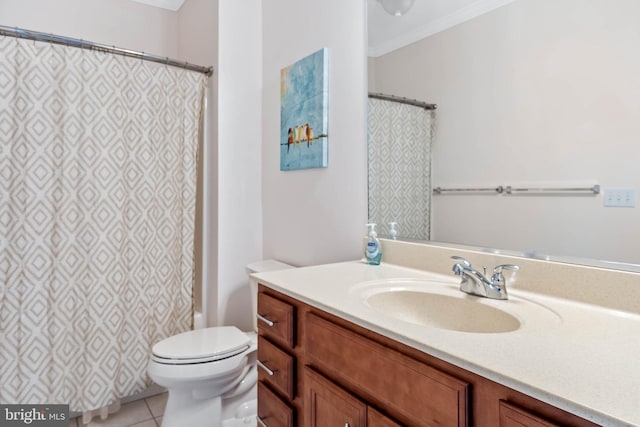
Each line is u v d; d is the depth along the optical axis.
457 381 0.66
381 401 0.81
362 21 1.55
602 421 0.48
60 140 1.77
